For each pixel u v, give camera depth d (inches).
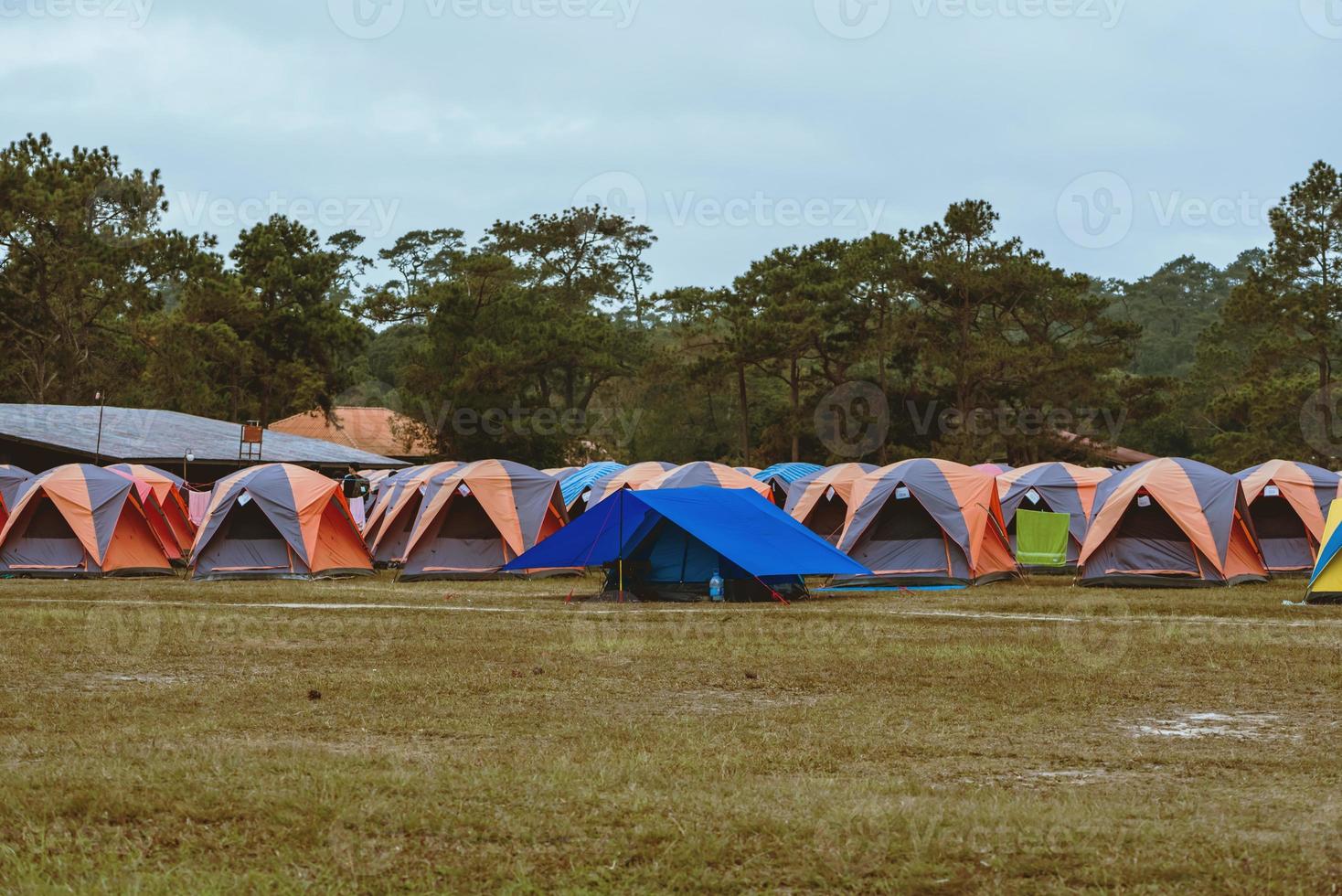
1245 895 229.3
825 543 917.8
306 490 1153.4
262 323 2974.9
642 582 923.4
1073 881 239.3
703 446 3206.2
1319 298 2509.8
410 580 1111.0
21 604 840.9
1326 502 1141.7
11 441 1903.3
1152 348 4936.0
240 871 246.8
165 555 1201.4
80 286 2618.1
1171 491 1023.0
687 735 384.2
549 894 235.1
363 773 315.9
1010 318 2829.7
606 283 3575.3
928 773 336.5
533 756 347.3
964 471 1075.9
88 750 352.5
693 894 235.6
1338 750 365.4
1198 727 404.2
